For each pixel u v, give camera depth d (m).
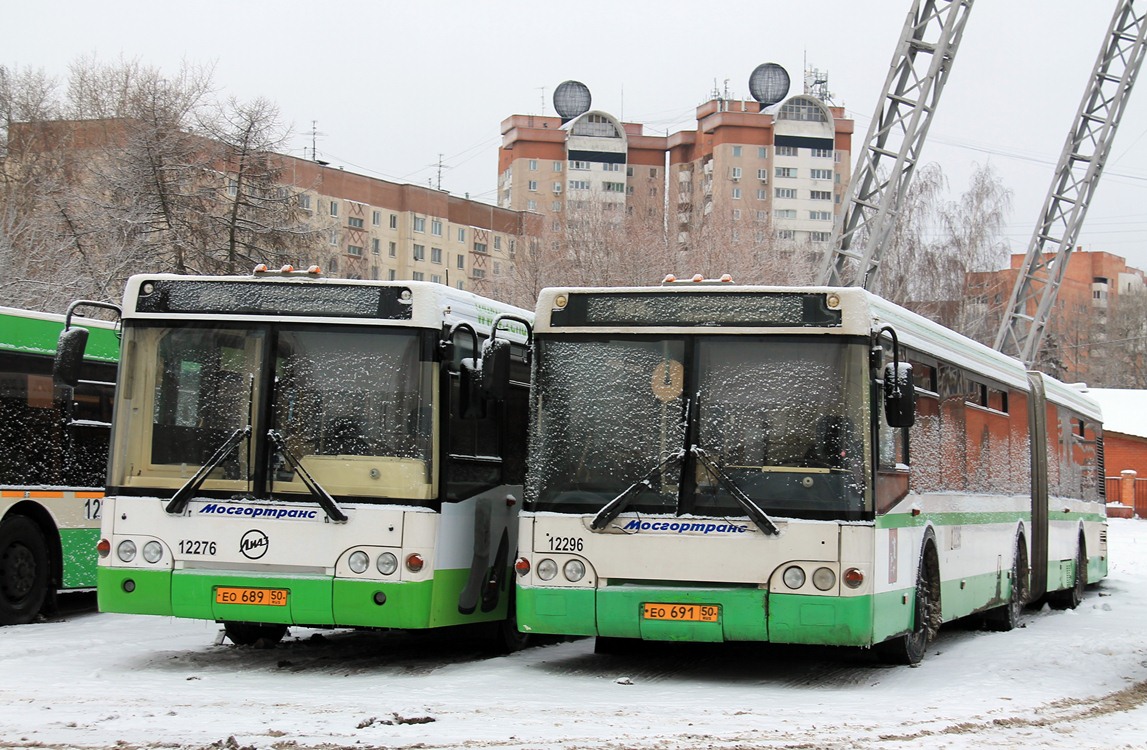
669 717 9.49
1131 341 108.31
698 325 11.47
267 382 11.77
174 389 11.88
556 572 11.35
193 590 11.52
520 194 113.44
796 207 109.00
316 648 13.71
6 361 14.66
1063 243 44.41
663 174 115.38
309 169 83.19
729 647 14.01
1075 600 21.00
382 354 11.75
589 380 11.59
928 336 13.54
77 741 8.00
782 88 110.31
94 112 48.56
